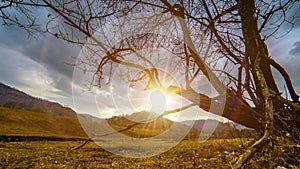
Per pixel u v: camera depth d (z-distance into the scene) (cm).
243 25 458
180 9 478
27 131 3225
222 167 427
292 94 498
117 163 845
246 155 226
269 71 468
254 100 472
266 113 273
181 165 640
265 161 332
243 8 445
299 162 323
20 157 1035
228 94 489
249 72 481
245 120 471
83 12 410
